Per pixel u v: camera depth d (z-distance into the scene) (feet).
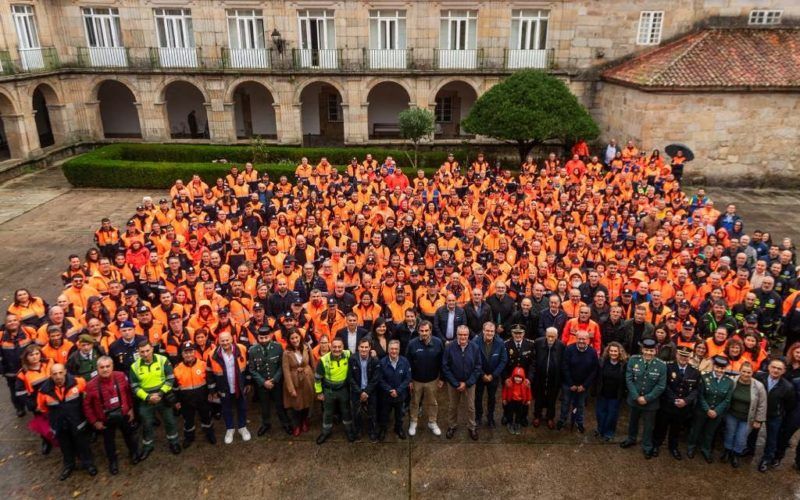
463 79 83.87
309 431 28.99
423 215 48.62
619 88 78.54
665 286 34.14
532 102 70.18
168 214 45.37
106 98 95.09
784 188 74.18
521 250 40.32
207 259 36.58
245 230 41.73
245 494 24.81
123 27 83.30
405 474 26.07
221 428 29.17
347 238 42.70
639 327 29.09
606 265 35.55
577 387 27.43
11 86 74.33
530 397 28.09
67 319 28.78
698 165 73.46
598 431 28.37
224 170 73.00
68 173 72.43
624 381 27.45
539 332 30.32
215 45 83.51
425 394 28.14
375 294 33.47
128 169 72.54
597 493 24.95
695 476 25.90
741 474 26.03
